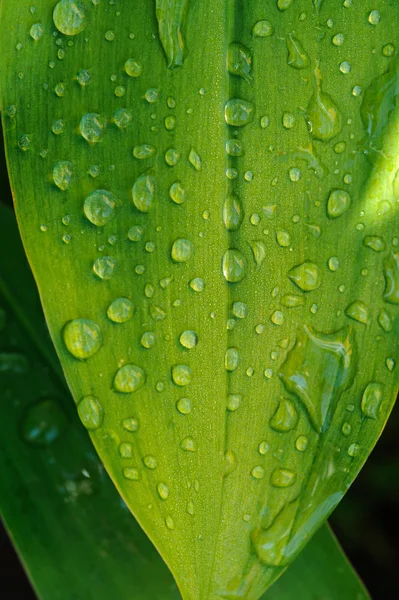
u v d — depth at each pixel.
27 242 0.16
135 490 0.16
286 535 0.16
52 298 0.16
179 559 0.16
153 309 0.16
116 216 0.16
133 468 0.16
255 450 0.16
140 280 0.16
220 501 0.16
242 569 0.16
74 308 0.16
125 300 0.16
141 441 0.16
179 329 0.16
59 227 0.16
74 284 0.16
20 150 0.16
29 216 0.16
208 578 0.16
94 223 0.16
